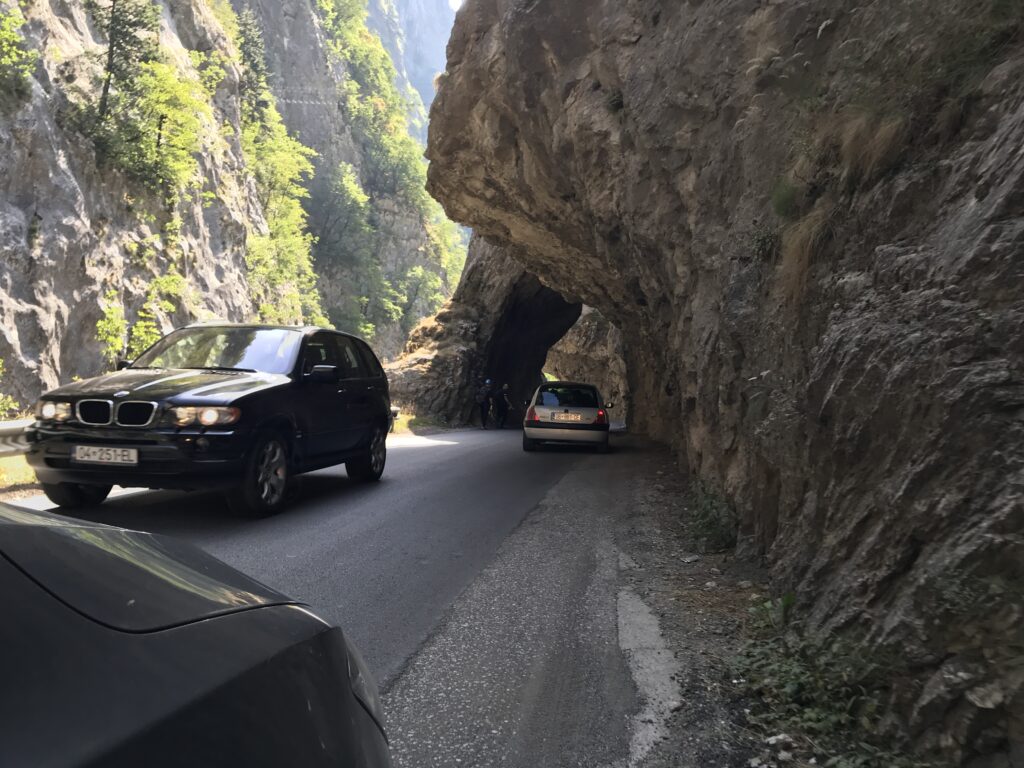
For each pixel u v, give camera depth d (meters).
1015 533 2.54
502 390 33.16
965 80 4.33
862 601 3.17
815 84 6.25
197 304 38.66
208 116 45.53
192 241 40.34
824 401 3.96
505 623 4.38
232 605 1.58
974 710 2.40
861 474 3.60
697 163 9.09
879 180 4.67
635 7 11.12
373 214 106.81
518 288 36.62
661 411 21.09
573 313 42.91
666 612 4.60
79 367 29.92
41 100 29.50
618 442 20.14
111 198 33.66
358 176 105.75
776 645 3.73
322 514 7.39
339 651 1.78
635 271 14.41
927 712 2.56
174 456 6.14
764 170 6.83
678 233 10.21
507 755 2.88
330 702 1.56
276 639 1.54
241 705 1.29
